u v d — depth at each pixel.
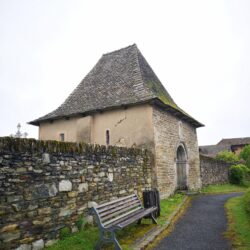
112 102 12.33
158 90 13.61
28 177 4.63
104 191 6.78
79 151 5.98
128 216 5.76
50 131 14.43
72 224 5.52
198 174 16.12
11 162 4.36
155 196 7.50
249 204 8.11
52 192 5.11
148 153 10.05
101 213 4.96
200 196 12.95
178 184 14.13
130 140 11.47
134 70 13.63
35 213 4.69
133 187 8.42
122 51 15.96
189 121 15.41
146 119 11.19
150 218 7.12
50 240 4.92
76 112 13.03
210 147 50.09
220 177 20.83
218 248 4.87
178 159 14.43
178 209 8.80
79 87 15.59
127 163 8.23
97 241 4.77
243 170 22.55
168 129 12.55
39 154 4.91
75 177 5.77
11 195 4.30
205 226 6.61
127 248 4.71
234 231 5.97
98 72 15.74
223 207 9.53
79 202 5.81
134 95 11.91
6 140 4.31
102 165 6.82
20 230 4.38
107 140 12.25
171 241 5.35
